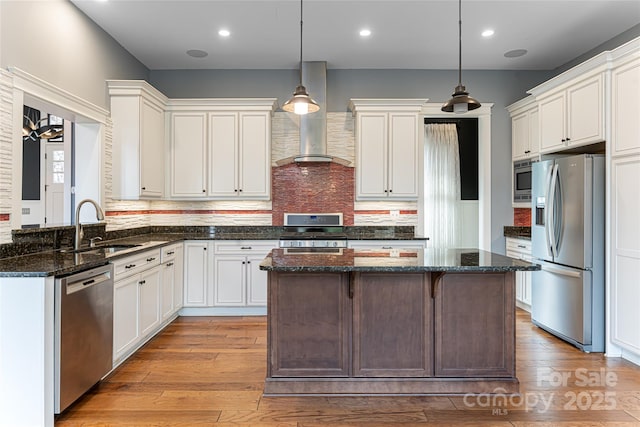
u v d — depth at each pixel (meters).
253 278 4.64
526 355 3.34
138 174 4.18
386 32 4.14
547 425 2.28
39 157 6.70
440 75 5.21
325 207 5.20
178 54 4.69
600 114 3.35
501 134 5.27
